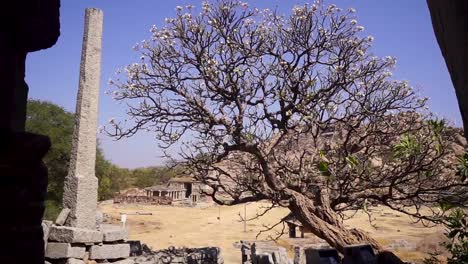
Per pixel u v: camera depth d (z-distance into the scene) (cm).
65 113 3080
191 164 1035
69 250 1097
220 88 1002
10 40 289
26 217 295
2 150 276
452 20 225
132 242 1631
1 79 278
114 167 7106
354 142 1018
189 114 1016
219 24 1045
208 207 6869
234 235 3966
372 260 462
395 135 955
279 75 1011
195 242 3591
